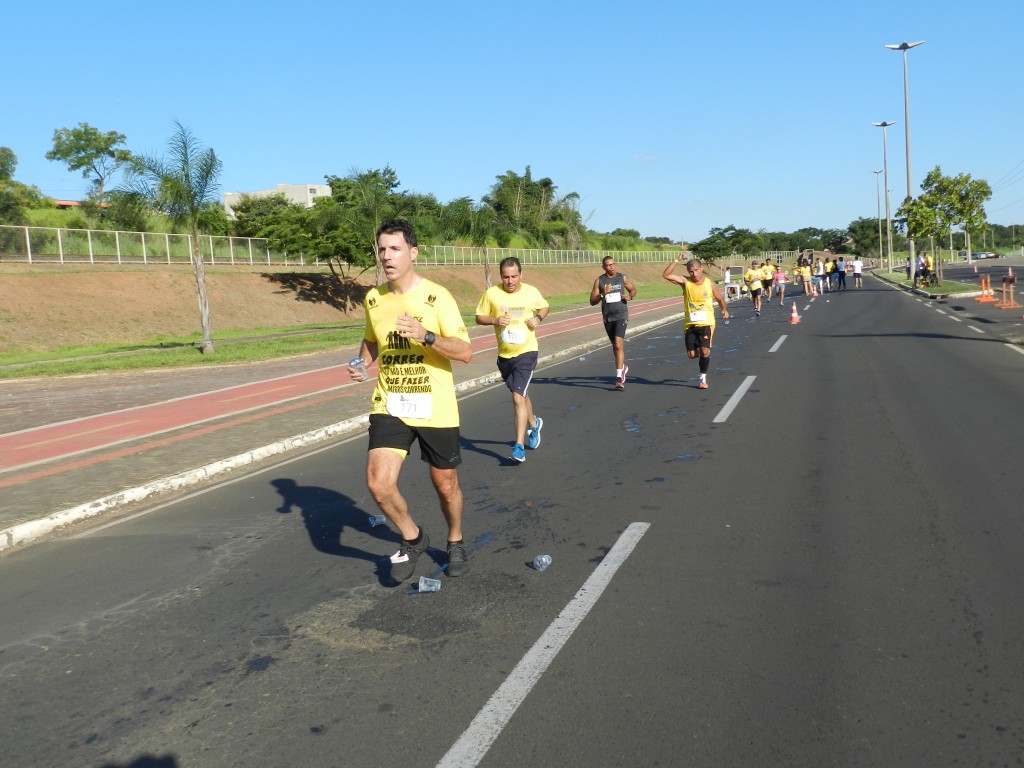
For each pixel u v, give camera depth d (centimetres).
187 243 4425
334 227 4550
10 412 1306
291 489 736
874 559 488
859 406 1005
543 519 602
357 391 1347
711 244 10819
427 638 407
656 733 312
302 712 342
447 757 303
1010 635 381
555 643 393
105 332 3016
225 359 2048
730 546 522
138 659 401
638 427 942
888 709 323
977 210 4034
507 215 9581
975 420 889
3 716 351
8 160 5806
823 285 4862
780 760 292
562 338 2228
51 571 542
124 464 840
